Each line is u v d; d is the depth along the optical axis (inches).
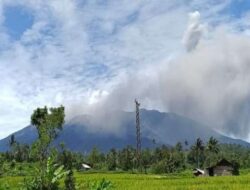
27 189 1024.2
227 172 4109.3
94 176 2682.1
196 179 2252.7
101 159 6722.4
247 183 1939.0
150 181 2165.4
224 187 1727.4
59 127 1274.6
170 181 2140.7
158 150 7362.2
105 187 1064.8
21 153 5310.0
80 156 5856.3
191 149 7524.6
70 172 1044.5
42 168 1054.4
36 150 1109.1
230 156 7126.0
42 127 1199.6
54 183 1024.9
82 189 1110.4
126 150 6668.3
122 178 2503.7
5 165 3196.4
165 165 5280.5
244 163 6806.1
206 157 7180.1
